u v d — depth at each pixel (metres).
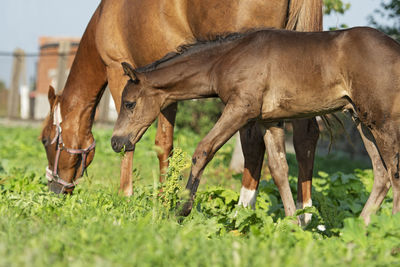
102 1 7.96
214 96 6.11
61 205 6.21
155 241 4.15
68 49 26.33
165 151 7.79
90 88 8.27
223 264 3.78
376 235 4.64
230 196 7.03
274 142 6.09
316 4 6.28
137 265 3.67
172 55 6.18
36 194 6.70
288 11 6.38
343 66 5.30
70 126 8.34
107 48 7.74
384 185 5.57
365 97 5.18
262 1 6.27
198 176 5.69
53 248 3.99
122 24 7.54
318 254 4.17
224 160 14.69
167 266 3.71
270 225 5.09
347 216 7.40
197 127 20.77
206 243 4.26
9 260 3.62
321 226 5.75
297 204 6.89
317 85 5.43
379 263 3.99
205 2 6.53
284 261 3.84
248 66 5.62
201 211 6.67
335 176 9.05
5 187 7.82
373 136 5.45
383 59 5.10
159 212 5.59
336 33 5.45
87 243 4.16
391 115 5.09
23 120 27.06
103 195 6.62
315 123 6.77
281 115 5.71
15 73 27.17
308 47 5.48
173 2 6.86
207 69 5.93
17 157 15.48
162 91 6.14
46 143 8.55
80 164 8.55
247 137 6.77
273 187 8.30
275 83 5.57
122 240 4.20
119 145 6.23
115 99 7.88
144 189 7.24
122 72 7.72
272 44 5.63
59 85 26.25
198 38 6.40
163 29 7.03
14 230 4.68
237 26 6.38
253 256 3.84
